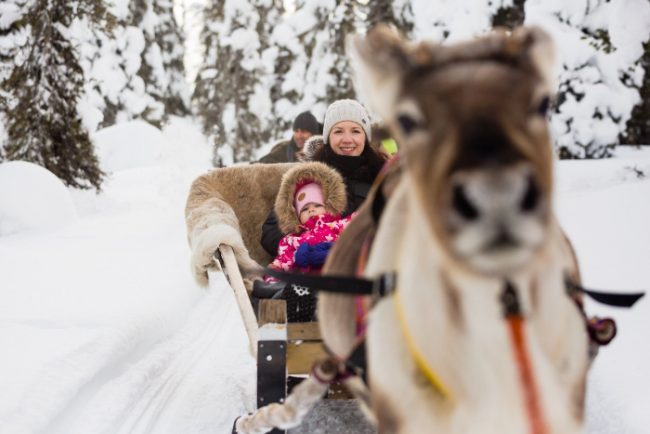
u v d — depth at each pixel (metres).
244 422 3.04
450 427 1.67
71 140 15.25
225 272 4.13
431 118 1.35
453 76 1.40
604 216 8.38
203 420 4.11
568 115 15.73
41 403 3.79
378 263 1.93
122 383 4.48
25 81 14.59
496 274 1.27
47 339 4.85
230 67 28.61
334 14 24.39
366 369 2.12
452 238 1.26
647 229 7.38
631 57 15.34
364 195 4.76
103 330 5.06
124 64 29.72
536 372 1.52
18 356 4.49
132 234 10.48
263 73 28.56
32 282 6.86
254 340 3.46
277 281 4.10
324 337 2.39
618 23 15.20
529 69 1.43
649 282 5.61
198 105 31.14
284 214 4.27
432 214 1.31
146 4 33.31
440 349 1.62
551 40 1.49
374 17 23.48
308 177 4.24
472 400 1.56
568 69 15.66
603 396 3.88
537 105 1.37
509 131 1.28
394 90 1.49
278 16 29.34
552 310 1.65
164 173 18.62
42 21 14.58
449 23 17.30
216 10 29.06
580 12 15.50
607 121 15.73
